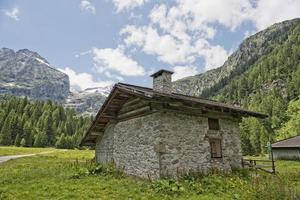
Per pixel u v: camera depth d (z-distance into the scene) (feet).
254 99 462.19
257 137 280.72
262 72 555.69
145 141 49.67
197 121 51.85
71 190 37.73
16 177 46.98
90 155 160.86
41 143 357.20
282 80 488.85
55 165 70.13
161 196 35.65
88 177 47.42
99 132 71.20
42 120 398.62
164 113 47.42
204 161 50.57
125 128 57.93
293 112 343.67
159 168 44.34
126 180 45.68
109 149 64.85
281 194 34.94
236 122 59.77
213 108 52.19
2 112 400.26
